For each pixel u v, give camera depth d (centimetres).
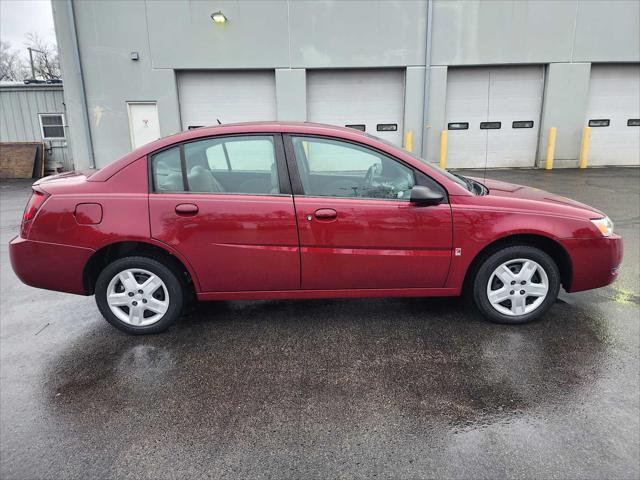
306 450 212
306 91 1258
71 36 1189
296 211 310
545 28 1210
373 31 1212
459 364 283
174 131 1254
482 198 322
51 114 1453
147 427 231
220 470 201
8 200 1016
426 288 328
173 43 1207
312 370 281
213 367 287
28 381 276
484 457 204
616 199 821
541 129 1285
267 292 327
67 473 201
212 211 308
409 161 319
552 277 327
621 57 1229
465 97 1279
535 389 255
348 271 319
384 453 209
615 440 213
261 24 1204
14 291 437
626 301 377
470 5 1197
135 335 333
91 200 307
